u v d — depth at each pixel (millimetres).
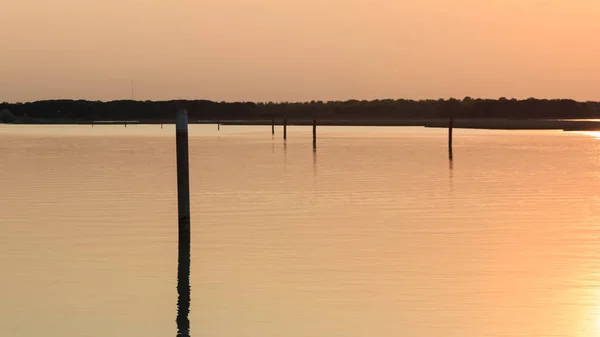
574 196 44219
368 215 36125
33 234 30953
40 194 45031
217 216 35969
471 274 23234
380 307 19625
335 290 21406
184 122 31484
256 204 40312
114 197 43469
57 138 144250
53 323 18625
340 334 17531
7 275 23578
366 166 68312
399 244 28375
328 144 116500
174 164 70625
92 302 20484
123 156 84062
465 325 18016
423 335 17359
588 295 20641
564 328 17734
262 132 192750
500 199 42562
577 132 190375
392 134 172375
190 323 18562
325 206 39469
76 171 62281
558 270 23734
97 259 26016
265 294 21078
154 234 31031
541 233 30859
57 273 23875
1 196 44031
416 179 55062
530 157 82938
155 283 22562
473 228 32156
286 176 57531
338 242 28875
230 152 92812
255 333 17750
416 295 20750
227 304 20141
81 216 35938
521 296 20578
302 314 19141
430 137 150000
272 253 26766
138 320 18859
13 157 82125
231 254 26703
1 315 19297
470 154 88500
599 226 32688
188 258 26094
